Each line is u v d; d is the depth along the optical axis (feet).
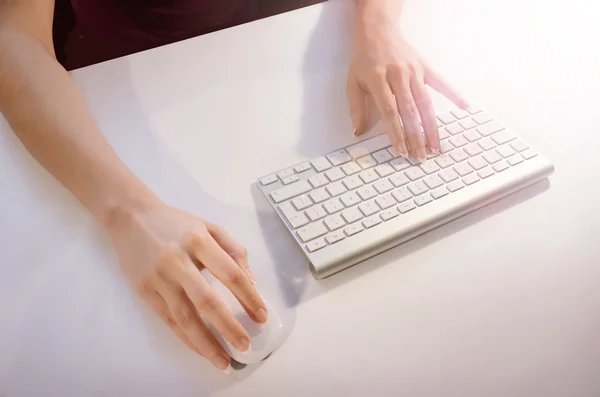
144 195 1.77
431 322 1.59
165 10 3.30
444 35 2.65
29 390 1.44
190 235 1.62
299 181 1.90
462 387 1.47
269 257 1.74
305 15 2.73
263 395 1.43
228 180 1.97
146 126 2.15
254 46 2.55
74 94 2.10
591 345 1.58
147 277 1.59
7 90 2.04
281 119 2.21
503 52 2.58
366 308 1.61
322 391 1.44
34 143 1.93
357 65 2.35
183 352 1.52
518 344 1.56
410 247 1.77
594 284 1.71
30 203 1.85
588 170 2.05
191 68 2.42
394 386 1.46
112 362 1.49
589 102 2.34
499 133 2.08
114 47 3.25
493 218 1.87
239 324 1.49
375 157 1.98
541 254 1.78
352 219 1.77
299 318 1.58
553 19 2.79
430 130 2.04
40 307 1.60
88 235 1.78
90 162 1.85
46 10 2.45
